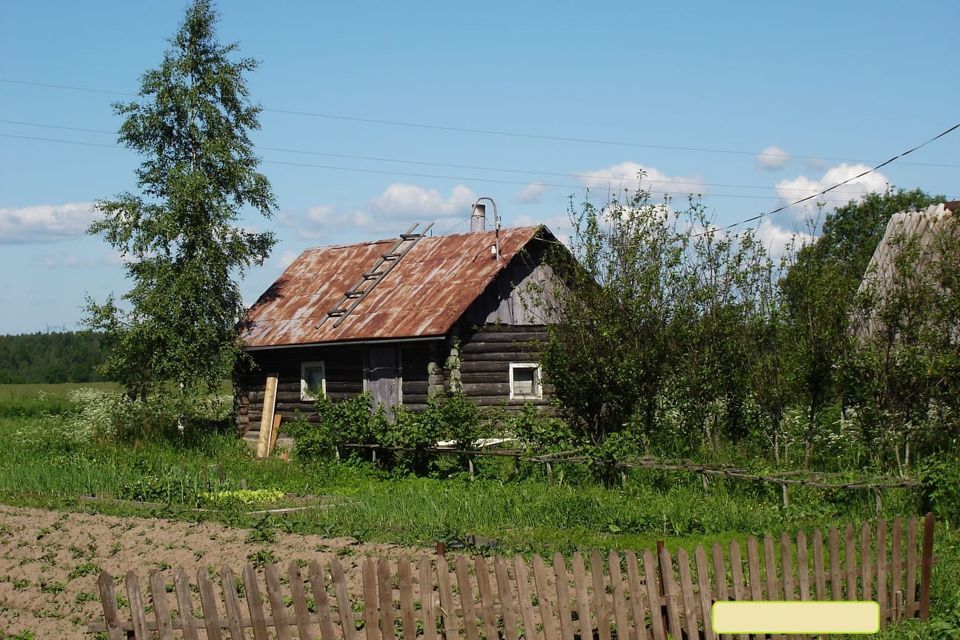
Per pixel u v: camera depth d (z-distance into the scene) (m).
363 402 23.25
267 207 31.52
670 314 20.78
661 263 20.89
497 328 26.34
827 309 19.22
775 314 20.08
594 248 20.97
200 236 30.08
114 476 20.64
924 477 14.91
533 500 16.50
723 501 16.33
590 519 15.29
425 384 26.00
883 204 53.53
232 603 7.82
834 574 9.36
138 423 28.31
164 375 29.70
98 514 17.06
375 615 7.97
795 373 19.50
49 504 18.23
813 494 16.23
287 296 32.62
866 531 9.70
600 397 21.11
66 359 106.69
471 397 25.70
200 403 30.34
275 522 15.48
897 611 9.87
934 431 18.28
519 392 26.56
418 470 21.80
